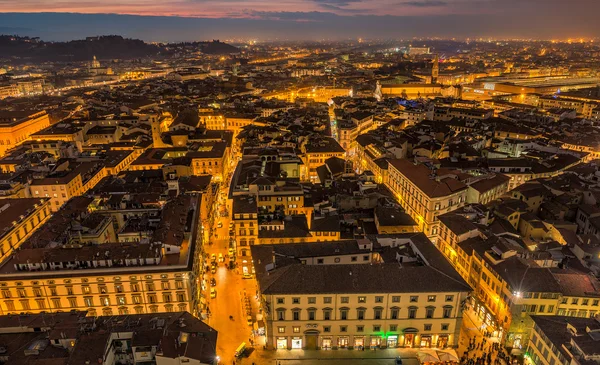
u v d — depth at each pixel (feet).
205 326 284.00
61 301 334.65
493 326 357.20
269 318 325.62
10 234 448.24
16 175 622.54
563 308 332.19
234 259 473.67
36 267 333.83
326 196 542.98
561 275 348.79
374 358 326.24
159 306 344.49
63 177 604.08
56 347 257.34
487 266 372.58
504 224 486.79
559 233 462.19
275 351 334.03
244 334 353.10
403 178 597.11
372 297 320.29
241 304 394.52
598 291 334.24
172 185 533.55
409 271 329.72
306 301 320.70
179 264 341.21
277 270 338.34
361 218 497.46
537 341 303.48
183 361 248.11
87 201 477.77
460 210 492.95
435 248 378.73
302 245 386.93
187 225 417.90
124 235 402.11
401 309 323.98
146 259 338.75
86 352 244.63
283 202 522.47
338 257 372.99
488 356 322.34
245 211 444.55
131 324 275.39
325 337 333.42
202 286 409.49
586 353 253.03
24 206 511.40
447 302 322.55
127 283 335.06
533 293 322.96
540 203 564.71
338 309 323.78
